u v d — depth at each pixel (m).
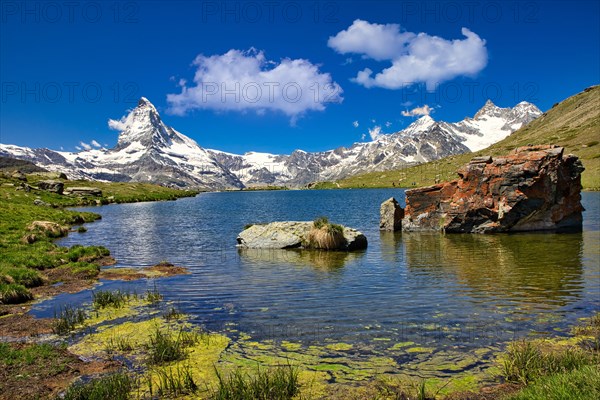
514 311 18.44
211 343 15.77
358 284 24.55
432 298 20.97
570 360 12.27
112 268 32.28
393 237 46.81
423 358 13.92
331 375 12.89
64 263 32.72
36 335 17.12
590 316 17.45
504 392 11.45
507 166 45.66
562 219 45.69
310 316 18.73
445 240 42.56
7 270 25.58
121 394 11.61
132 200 171.75
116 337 16.70
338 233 38.75
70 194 152.38
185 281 26.91
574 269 26.25
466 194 47.81
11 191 96.19
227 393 11.45
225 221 79.44
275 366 13.63
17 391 12.16
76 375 13.28
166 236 54.59
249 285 25.22
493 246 37.06
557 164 43.84
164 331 17.25
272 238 41.62
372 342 15.44
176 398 11.66
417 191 52.28
